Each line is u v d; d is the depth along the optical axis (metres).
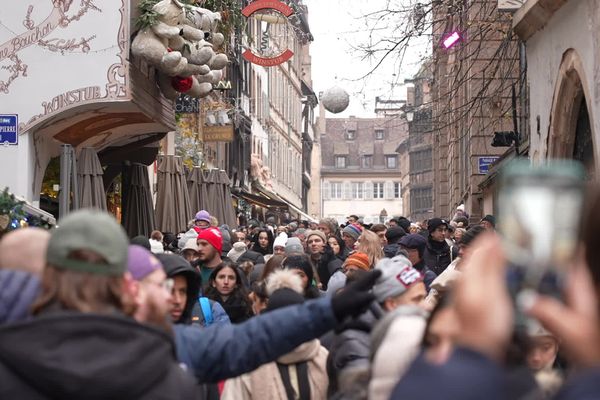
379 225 20.12
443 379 2.34
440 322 2.50
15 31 17.52
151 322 4.69
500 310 2.33
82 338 3.50
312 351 7.61
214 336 5.04
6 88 17.50
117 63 17.42
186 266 7.08
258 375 7.56
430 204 122.69
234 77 53.25
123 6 17.41
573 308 2.26
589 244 2.23
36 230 4.39
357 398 4.62
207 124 38.31
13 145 17.42
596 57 15.52
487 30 23.23
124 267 3.73
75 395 3.44
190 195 26.59
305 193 102.69
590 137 17.30
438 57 23.08
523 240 2.25
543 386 3.46
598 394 2.21
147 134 21.56
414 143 123.56
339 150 155.12
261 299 9.62
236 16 23.31
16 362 3.46
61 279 3.66
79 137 19.72
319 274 15.92
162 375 3.61
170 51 18.00
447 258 16.84
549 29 18.55
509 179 2.26
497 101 29.20
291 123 86.31
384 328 4.77
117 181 25.06
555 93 18.09
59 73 17.48
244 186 56.88
